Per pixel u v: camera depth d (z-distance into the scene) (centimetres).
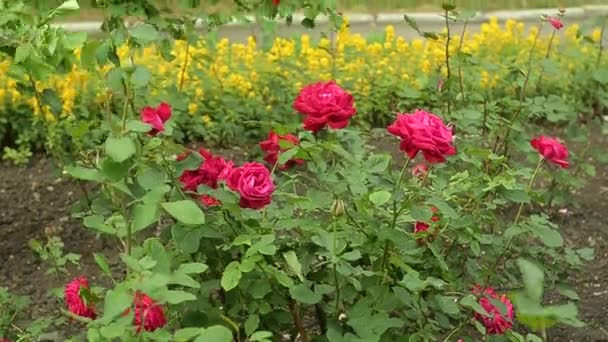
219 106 750
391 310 321
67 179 650
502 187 355
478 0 1239
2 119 705
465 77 655
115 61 333
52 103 512
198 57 623
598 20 594
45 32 367
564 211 619
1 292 409
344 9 1227
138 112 489
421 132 305
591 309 498
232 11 573
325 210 343
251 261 293
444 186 358
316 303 338
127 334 262
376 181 327
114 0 502
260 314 327
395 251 331
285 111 735
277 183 375
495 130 506
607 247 578
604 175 692
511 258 427
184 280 259
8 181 657
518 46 867
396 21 1191
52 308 492
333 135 351
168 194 323
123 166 286
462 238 364
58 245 442
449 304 331
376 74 793
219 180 321
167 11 541
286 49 830
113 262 542
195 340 252
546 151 371
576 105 718
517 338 331
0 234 579
